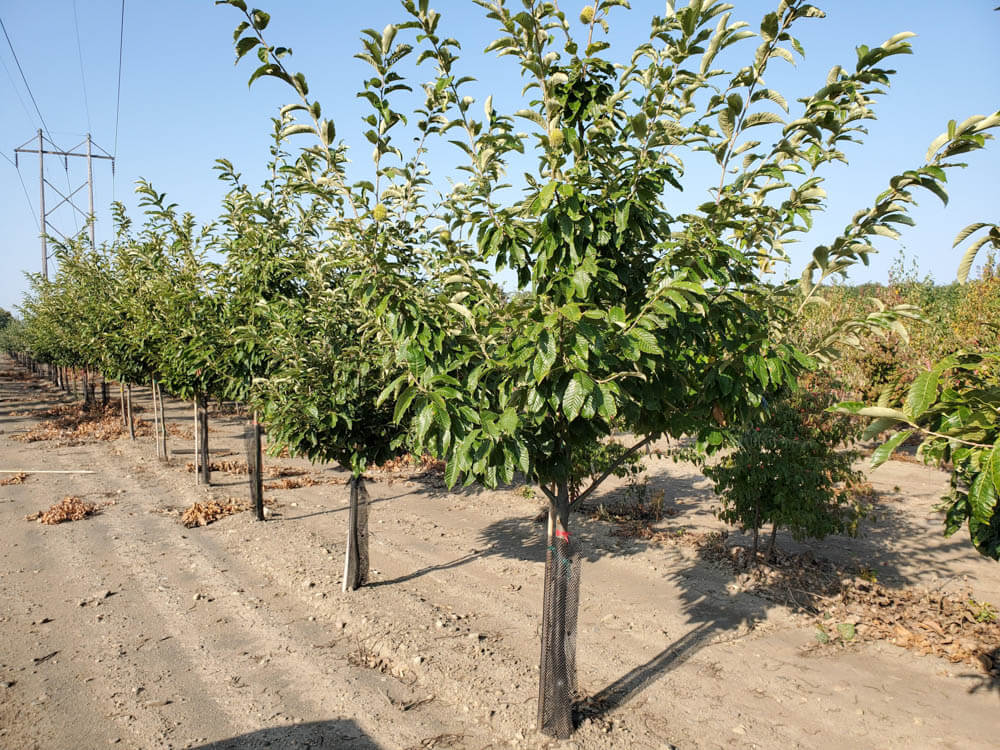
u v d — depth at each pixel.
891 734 4.19
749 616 6.02
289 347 6.00
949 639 5.47
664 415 4.00
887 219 3.37
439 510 9.95
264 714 4.43
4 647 5.39
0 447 15.14
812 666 5.12
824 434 6.74
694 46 3.44
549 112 3.69
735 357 3.61
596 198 3.54
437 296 3.97
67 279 18.00
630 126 3.62
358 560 6.66
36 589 6.66
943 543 7.99
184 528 8.90
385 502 10.44
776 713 4.45
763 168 3.50
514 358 3.26
